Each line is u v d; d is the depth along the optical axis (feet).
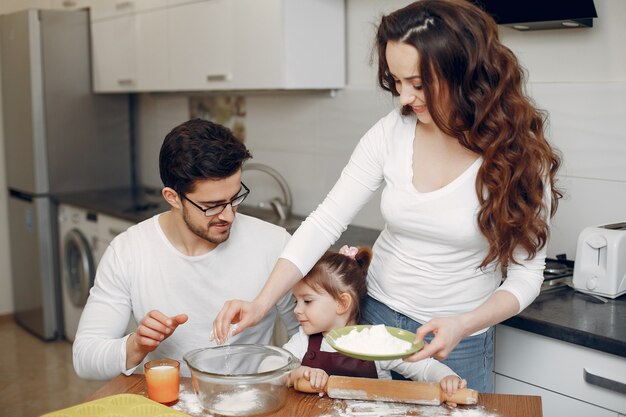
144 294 6.07
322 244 5.86
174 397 4.99
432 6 4.98
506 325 6.78
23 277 15.61
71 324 14.66
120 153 15.78
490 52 4.99
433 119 5.15
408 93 5.16
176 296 6.08
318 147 11.35
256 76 10.48
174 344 6.16
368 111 10.37
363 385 5.00
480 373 6.08
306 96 11.45
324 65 10.45
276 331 9.28
